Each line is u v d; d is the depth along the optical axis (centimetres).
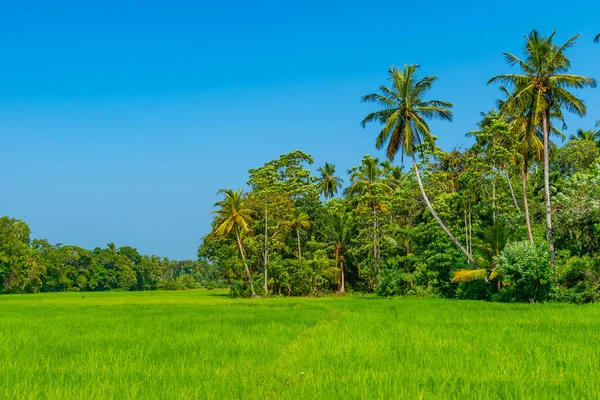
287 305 3738
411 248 5294
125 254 13412
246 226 5459
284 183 6500
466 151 4694
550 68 3450
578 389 843
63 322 2353
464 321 2031
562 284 3488
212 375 1021
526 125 3600
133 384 930
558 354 1159
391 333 1650
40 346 1496
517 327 1772
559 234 3631
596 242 3553
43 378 1023
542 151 3966
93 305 4116
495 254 3881
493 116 4234
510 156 3900
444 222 4519
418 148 4203
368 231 5300
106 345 1503
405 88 3997
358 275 6250
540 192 4719
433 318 2184
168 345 1456
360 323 2016
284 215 5903
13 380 1009
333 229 6100
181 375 1020
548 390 849
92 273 12169
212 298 5600
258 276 5831
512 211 4300
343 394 852
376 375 983
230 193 5603
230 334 1702
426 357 1173
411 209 5362
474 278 3809
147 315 2741
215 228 6172
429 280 4553
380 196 5103
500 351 1235
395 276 4788
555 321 1955
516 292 3544
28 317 2706
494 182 4156
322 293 6062
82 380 996
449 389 876
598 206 3266
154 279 14050
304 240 6475
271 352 1305
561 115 3606
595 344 1334
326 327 1875
